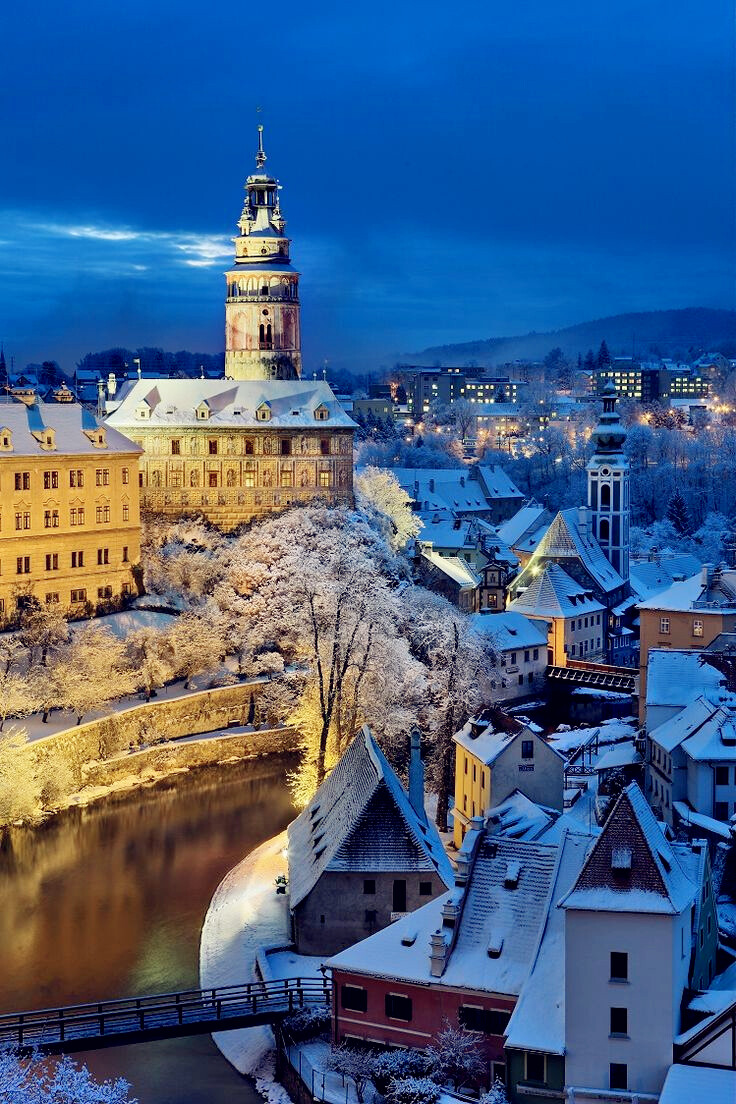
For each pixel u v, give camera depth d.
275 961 103.06
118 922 117.69
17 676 157.00
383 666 160.88
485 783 121.44
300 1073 86.44
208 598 191.38
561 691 190.00
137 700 166.62
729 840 114.69
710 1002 76.88
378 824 103.38
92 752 154.62
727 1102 69.25
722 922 101.81
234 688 172.12
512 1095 78.00
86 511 185.12
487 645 180.25
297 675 173.00
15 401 191.50
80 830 140.38
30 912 119.88
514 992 81.88
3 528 175.00
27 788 140.88
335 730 154.62
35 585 178.88
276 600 186.00
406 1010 85.38
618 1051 75.50
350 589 171.62
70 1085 71.69
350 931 103.31
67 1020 88.69
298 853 113.44
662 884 75.50
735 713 126.06
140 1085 91.44
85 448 185.12
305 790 146.12
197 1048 96.88
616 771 140.12
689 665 140.50
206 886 125.56
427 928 89.38
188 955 111.31
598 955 75.56
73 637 167.75
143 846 135.88
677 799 126.00
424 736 158.75
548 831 108.12
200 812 146.38
